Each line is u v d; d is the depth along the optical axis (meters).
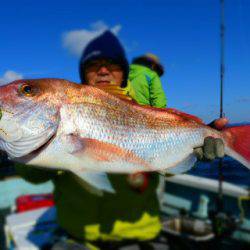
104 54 0.96
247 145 0.84
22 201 1.41
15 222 1.17
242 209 1.25
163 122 0.82
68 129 0.74
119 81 1.01
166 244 0.96
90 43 0.98
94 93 0.77
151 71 1.42
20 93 0.74
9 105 0.74
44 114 0.74
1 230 1.24
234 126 0.86
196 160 0.83
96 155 0.75
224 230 1.19
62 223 0.96
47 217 1.22
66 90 0.75
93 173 0.73
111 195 0.92
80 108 0.75
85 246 0.91
